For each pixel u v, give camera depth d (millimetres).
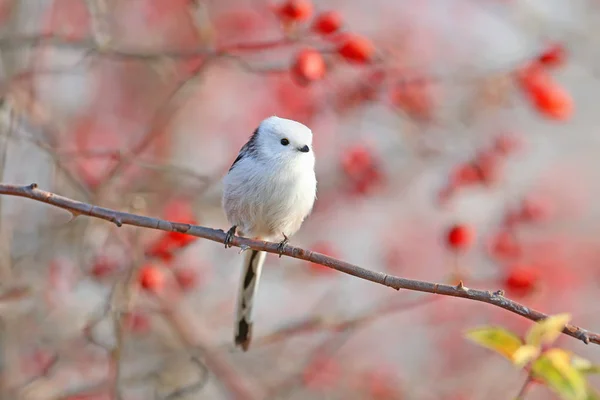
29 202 12047
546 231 16000
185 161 14852
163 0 14766
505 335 6477
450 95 13375
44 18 12648
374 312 12047
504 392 14305
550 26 13875
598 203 16531
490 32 15734
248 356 13852
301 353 13852
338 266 7051
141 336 12523
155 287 9695
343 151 13391
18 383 11016
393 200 15109
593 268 15789
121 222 7086
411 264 15586
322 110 12891
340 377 13867
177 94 10969
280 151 9102
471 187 12828
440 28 15734
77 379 12117
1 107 10375
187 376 12234
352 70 11820
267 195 9086
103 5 10891
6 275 10805
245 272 9555
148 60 10719
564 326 6328
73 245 11883
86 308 11680
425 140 12719
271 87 14719
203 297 14180
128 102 14844
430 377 15008
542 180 16266
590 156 16531
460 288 6562
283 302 15180
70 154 10195
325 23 9625
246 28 14172
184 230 7367
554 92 10500
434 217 15852
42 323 11461
